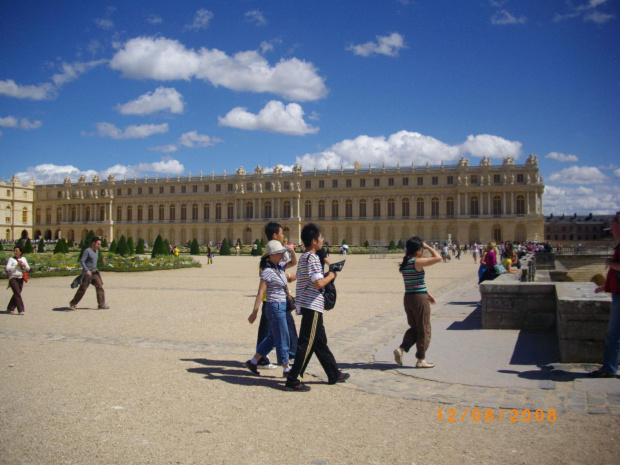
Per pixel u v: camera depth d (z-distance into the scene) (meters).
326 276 11.38
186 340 16.80
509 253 29.42
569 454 7.62
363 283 39.31
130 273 51.81
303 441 8.25
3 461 7.48
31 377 12.00
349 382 11.74
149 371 12.67
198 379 11.97
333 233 146.12
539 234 129.50
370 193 143.25
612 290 11.24
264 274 12.75
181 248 134.00
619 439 8.11
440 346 15.41
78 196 170.75
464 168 134.88
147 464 7.42
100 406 9.90
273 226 13.33
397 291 32.91
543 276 30.75
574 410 9.41
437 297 29.19
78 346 15.80
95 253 24.50
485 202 133.12
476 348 15.03
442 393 10.74
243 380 11.98
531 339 16.19
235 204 153.38
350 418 9.31
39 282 40.38
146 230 163.12
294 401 10.36
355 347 15.72
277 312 12.56
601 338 12.80
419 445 8.05
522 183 130.62
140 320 20.97
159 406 9.95
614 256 11.20
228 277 45.97
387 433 8.56
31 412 9.55
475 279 43.00
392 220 140.62
